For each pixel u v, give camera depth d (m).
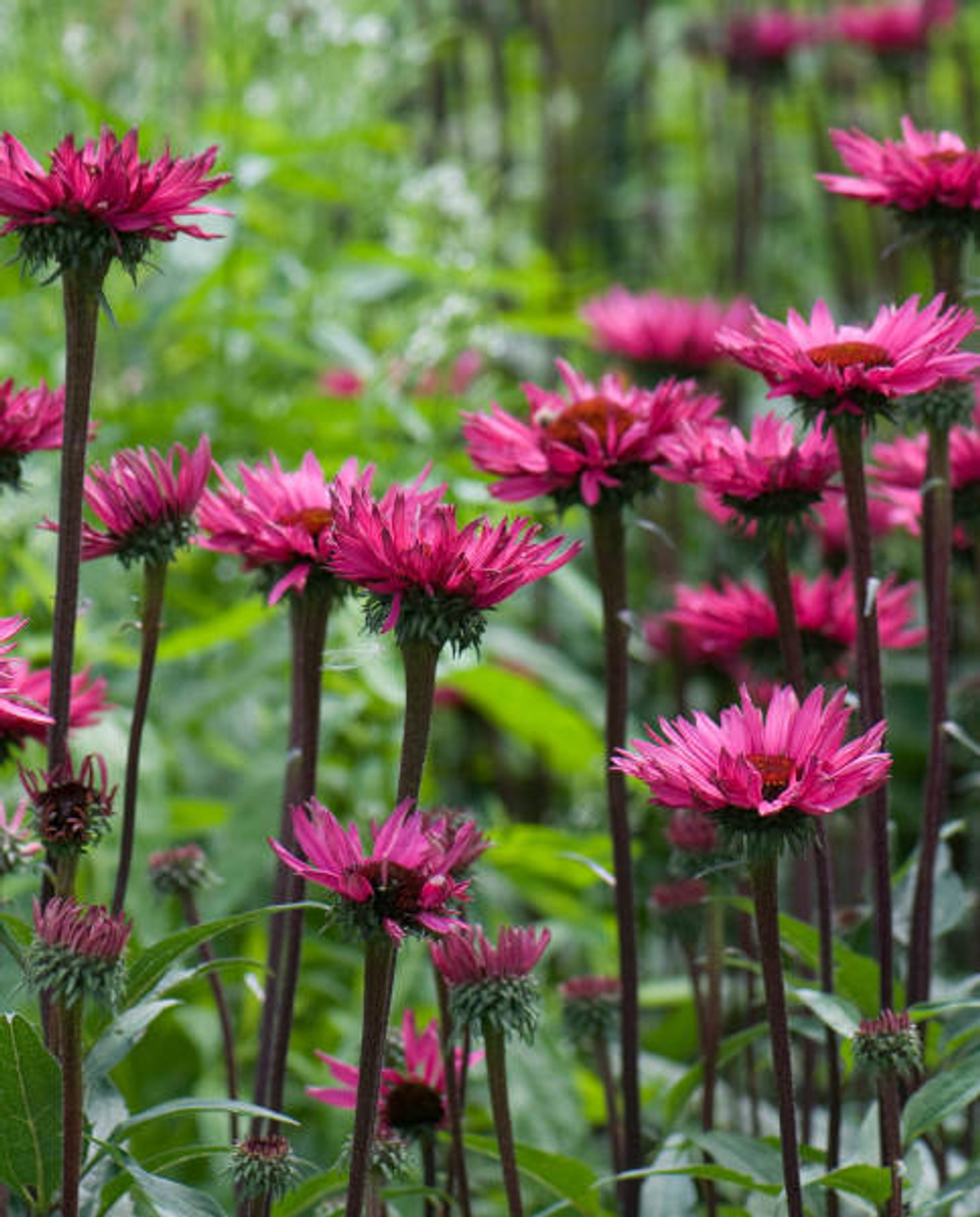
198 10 2.57
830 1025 1.48
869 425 1.50
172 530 1.50
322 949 1.97
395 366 2.37
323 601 1.51
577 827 2.32
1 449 1.51
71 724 1.55
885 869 1.55
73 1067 1.37
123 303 2.40
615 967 2.16
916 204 1.59
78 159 1.40
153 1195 1.41
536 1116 1.83
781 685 1.68
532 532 1.39
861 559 1.51
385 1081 1.55
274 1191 1.45
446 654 2.08
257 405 2.50
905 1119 1.49
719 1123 1.81
